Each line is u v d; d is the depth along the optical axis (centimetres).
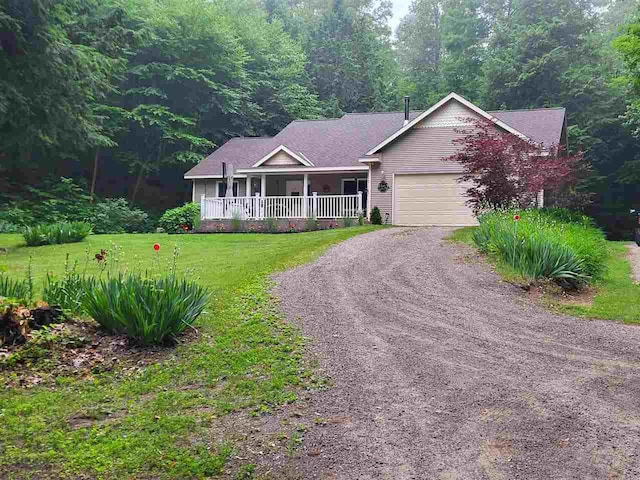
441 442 417
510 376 557
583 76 3362
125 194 3441
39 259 1313
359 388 521
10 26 1597
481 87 3897
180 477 366
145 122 3228
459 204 2041
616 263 1291
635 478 366
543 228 1168
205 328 691
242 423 447
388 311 797
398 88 4856
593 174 3291
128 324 612
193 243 1656
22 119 1748
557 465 383
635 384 538
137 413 464
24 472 371
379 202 2123
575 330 734
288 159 2320
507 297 895
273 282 952
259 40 3934
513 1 4509
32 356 570
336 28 4950
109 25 2548
